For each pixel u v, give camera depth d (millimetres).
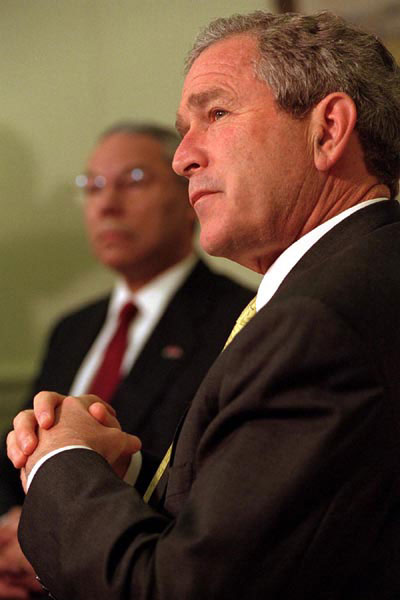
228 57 2354
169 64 6328
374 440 1818
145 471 2600
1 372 6613
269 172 2270
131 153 5273
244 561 1773
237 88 2311
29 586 4605
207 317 4742
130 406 4477
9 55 6648
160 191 5238
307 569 1799
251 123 2279
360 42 2381
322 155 2279
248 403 1864
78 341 5344
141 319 5117
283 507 1775
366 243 2096
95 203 5332
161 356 4609
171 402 4441
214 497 1816
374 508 1867
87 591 1880
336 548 1823
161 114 6355
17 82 6645
